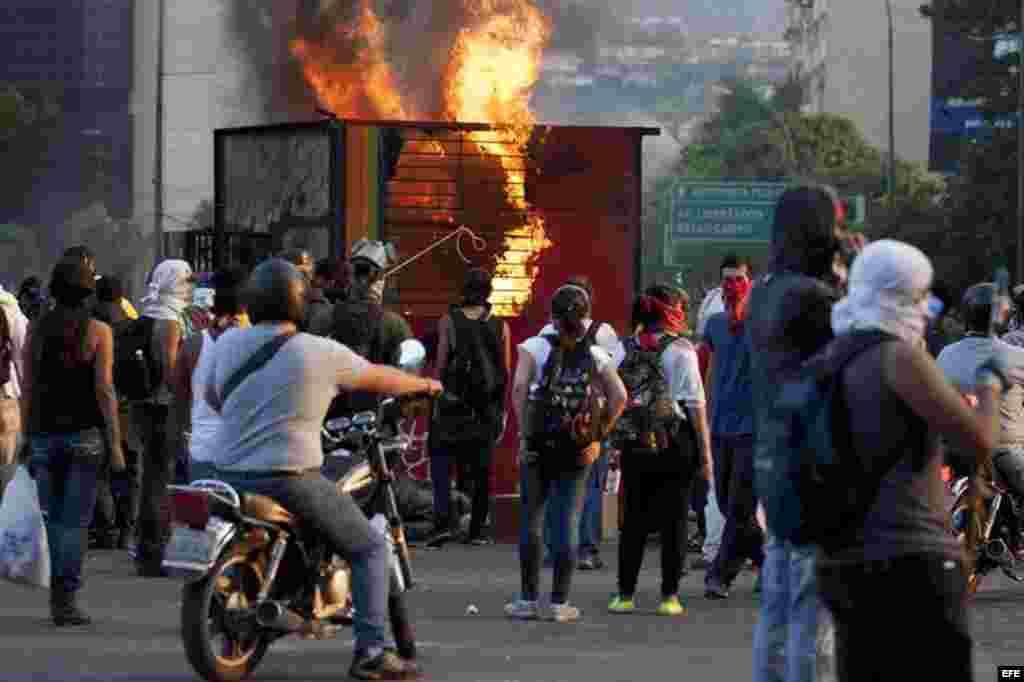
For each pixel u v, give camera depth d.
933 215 101.31
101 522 23.39
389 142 26.56
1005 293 18.34
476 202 26.75
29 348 16.58
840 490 8.73
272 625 13.77
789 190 11.06
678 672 14.59
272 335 13.80
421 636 16.36
